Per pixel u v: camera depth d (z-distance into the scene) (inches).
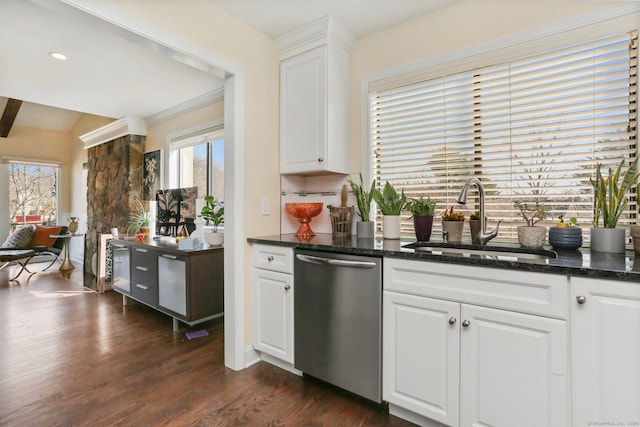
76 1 55.7
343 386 69.7
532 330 49.6
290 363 80.2
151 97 141.3
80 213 244.4
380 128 92.8
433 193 85.6
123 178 174.7
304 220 93.8
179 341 104.3
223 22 81.2
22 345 100.3
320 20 85.1
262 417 65.3
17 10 79.2
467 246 73.3
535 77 71.8
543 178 71.9
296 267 77.7
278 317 82.0
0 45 96.8
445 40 81.8
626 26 62.7
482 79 77.8
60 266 218.8
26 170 241.1
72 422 63.7
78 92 135.6
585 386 45.9
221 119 135.6
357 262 66.6
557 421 47.9
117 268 146.6
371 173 94.1
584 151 67.6
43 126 243.1
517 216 74.8
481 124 78.5
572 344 46.8
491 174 77.7
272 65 95.9
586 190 67.6
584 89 67.2
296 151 93.2
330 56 87.7
